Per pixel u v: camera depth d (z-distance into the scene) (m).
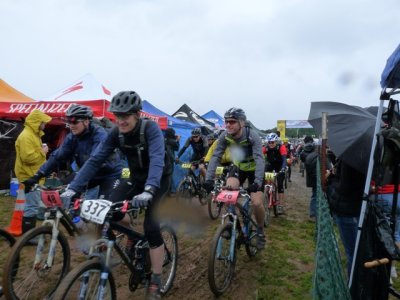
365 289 2.68
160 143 2.91
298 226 6.73
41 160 5.19
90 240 3.14
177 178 9.30
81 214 2.59
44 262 3.08
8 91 9.55
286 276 4.18
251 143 4.13
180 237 5.52
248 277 4.09
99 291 2.42
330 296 1.95
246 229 4.35
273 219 7.35
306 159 6.96
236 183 4.08
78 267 2.31
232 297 3.59
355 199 3.24
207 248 5.07
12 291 2.85
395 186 2.89
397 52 2.54
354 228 3.29
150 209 2.99
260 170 3.93
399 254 2.57
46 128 9.52
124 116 2.80
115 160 4.03
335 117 3.64
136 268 3.00
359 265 2.73
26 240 2.93
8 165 8.96
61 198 2.82
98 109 7.79
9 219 6.39
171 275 3.62
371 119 3.37
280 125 25.89
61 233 3.27
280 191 7.79
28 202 4.96
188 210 6.06
